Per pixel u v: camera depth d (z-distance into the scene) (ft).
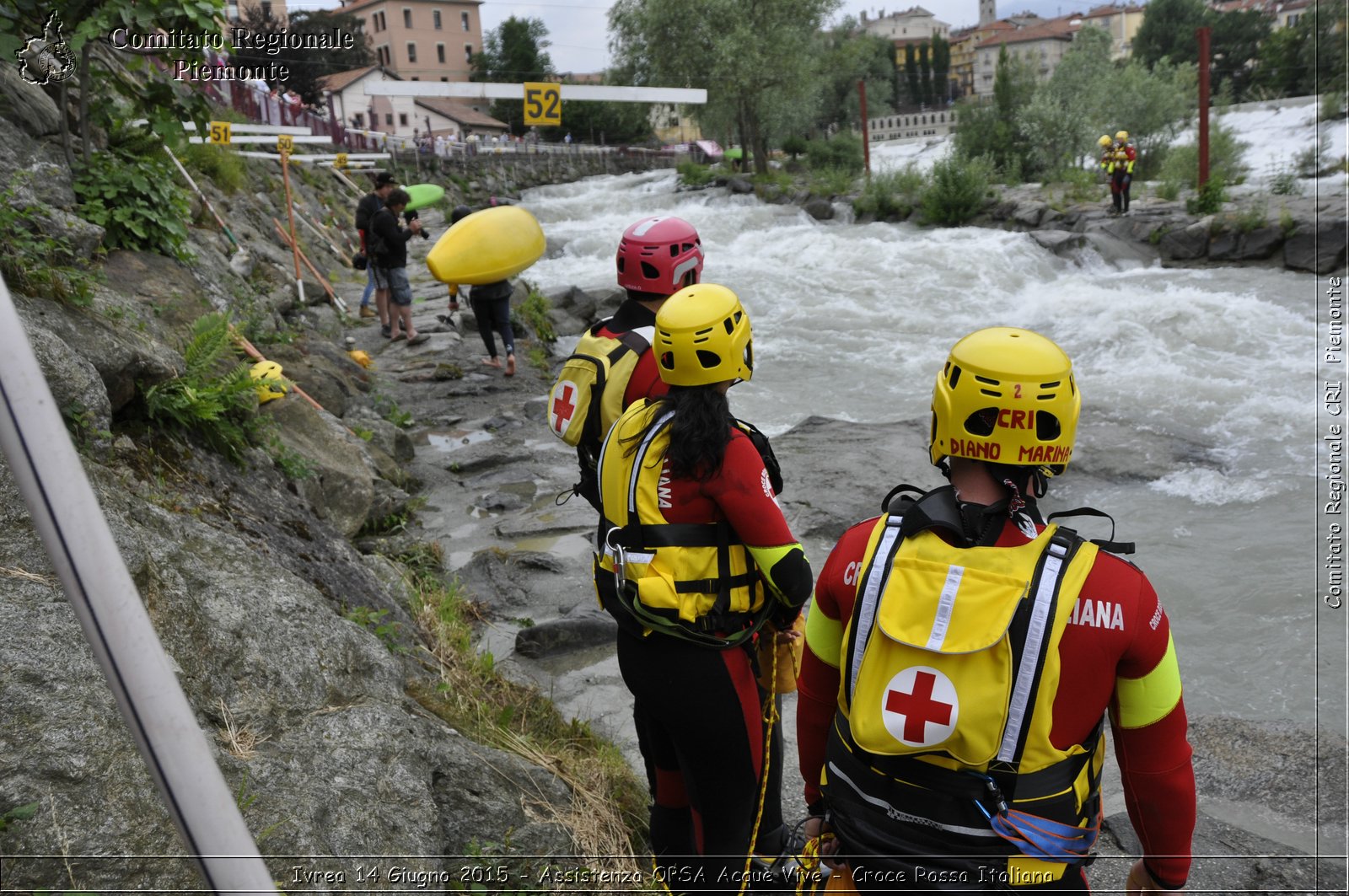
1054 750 5.08
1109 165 62.03
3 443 2.87
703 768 7.84
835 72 147.33
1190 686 14.32
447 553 18.99
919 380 34.19
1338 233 48.47
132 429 12.41
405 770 8.52
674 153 182.29
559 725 12.06
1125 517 20.68
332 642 9.80
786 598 7.48
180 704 2.98
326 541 13.98
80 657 7.18
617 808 10.41
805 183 100.83
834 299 49.78
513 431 27.25
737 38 110.52
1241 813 11.05
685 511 7.41
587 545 19.16
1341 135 93.15
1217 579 17.49
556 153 160.25
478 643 15.21
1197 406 27.68
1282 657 14.79
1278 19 225.56
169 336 16.87
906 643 5.09
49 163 18.90
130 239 20.47
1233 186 70.13
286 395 18.45
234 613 9.18
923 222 75.41
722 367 7.28
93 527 2.91
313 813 7.45
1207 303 40.65
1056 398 5.18
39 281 12.87
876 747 5.16
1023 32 420.77
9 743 6.48
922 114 284.20
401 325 35.55
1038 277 54.80
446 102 197.57
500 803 9.04
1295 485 21.68
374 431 23.63
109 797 6.47
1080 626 5.03
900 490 5.85
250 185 46.68
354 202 76.28
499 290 31.42
